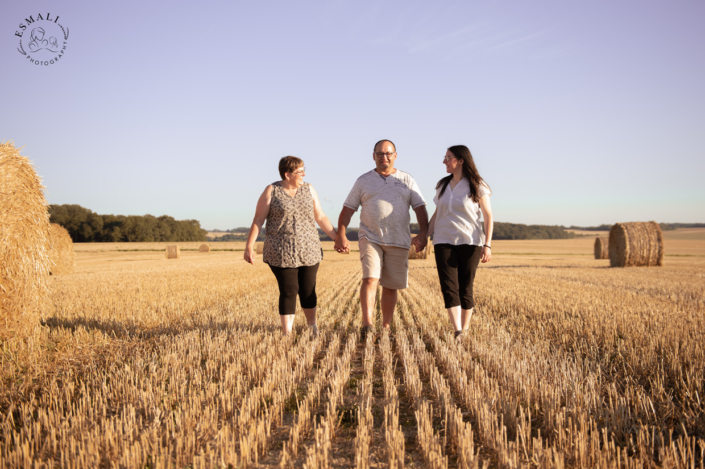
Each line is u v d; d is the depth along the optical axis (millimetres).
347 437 2389
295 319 5965
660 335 4449
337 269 20953
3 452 2070
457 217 4645
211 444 2174
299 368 3484
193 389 3039
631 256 20062
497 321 5902
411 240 5258
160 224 81625
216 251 52500
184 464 2014
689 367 3426
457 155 4648
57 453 2115
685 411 2557
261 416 2525
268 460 2109
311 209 4699
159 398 2842
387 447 2105
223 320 5961
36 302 4684
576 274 15531
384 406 2730
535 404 2713
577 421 2367
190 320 5898
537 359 3707
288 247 4539
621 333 4965
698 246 56156
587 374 3320
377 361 4023
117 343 4484
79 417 2410
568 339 4742
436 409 2777
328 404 2662
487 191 4660
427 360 3670
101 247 60000
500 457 2027
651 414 2555
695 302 7664
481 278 13547
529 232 93875
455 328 4633
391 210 5008
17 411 2697
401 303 8367
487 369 3479
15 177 4484
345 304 8492
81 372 3562
